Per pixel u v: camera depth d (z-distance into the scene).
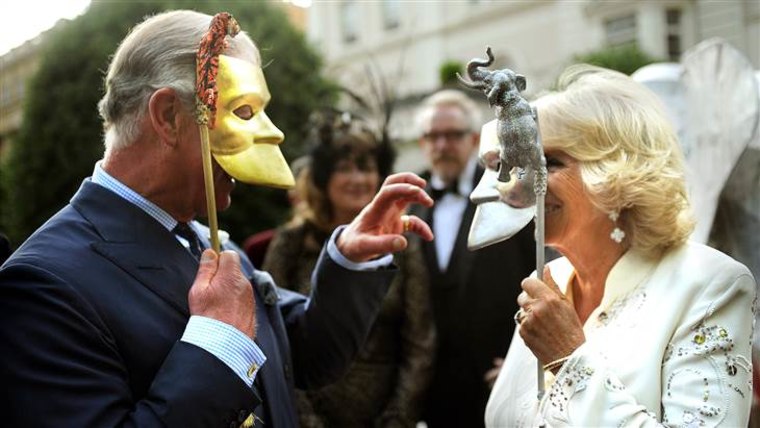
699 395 1.44
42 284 1.38
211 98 1.45
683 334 1.50
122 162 1.58
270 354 1.69
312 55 9.99
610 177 1.59
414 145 12.89
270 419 1.61
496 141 1.63
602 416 1.43
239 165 1.54
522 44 15.15
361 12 17.83
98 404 1.33
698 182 2.25
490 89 1.49
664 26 13.02
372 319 1.93
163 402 1.34
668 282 1.57
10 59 14.11
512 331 3.15
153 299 1.49
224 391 1.37
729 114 2.21
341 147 2.94
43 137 8.98
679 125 2.56
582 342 1.52
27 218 9.18
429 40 16.44
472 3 16.00
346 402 2.73
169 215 1.62
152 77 1.52
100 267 1.47
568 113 1.65
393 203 1.84
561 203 1.67
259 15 9.79
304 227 2.95
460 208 3.42
